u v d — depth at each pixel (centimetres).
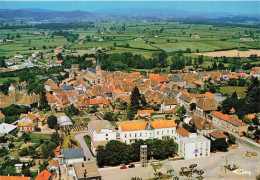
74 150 18725
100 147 18900
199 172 17550
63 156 18088
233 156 19788
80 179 15575
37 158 19325
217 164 18725
